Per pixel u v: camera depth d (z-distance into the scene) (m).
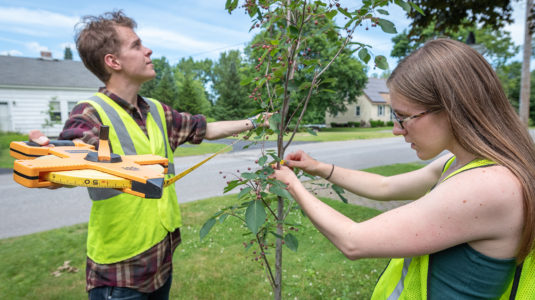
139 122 1.47
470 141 0.78
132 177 0.82
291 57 1.28
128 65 1.39
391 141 16.77
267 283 2.69
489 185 0.70
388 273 1.06
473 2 5.12
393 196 1.33
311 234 3.65
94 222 1.33
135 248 1.34
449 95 0.79
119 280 1.33
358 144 15.16
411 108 0.85
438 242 0.73
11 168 8.64
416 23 5.84
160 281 1.46
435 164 1.24
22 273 2.85
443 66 0.80
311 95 1.41
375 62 1.25
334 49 1.38
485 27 5.76
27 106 17.67
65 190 6.19
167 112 1.68
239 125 1.96
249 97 1.47
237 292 2.57
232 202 4.94
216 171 7.91
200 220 4.15
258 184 1.23
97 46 1.34
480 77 0.79
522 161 0.74
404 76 0.86
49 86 18.12
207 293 2.55
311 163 1.44
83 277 2.80
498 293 0.76
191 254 3.21
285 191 1.05
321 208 0.93
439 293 0.82
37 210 4.83
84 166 0.88
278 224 1.44
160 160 1.07
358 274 2.83
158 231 1.41
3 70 17.59
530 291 0.75
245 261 3.06
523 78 10.06
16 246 3.40
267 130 1.38
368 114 37.66
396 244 0.75
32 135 1.08
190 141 1.80
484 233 0.72
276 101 1.39
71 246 3.39
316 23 1.31
